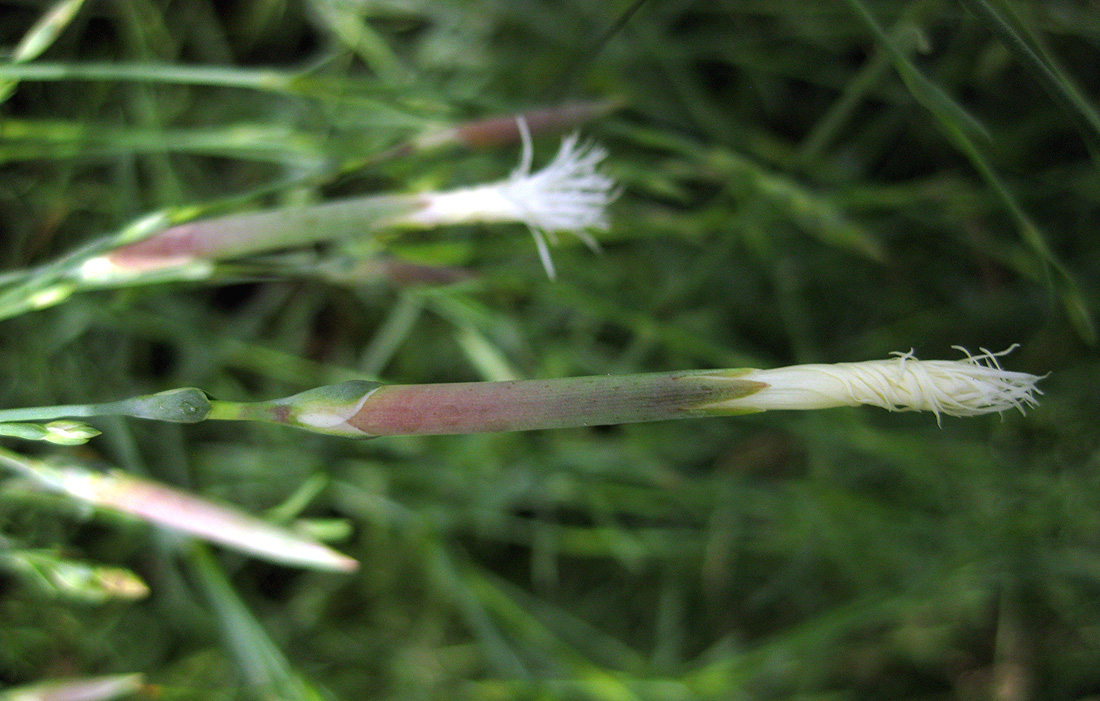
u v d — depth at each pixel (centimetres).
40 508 16
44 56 18
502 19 21
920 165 23
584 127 17
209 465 18
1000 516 21
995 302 23
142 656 18
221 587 16
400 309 20
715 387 12
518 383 12
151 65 15
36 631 17
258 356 19
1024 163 22
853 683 23
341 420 12
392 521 19
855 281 23
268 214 14
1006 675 23
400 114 17
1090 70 22
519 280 17
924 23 19
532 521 20
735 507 20
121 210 17
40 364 17
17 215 18
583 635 21
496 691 18
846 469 22
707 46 21
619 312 18
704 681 18
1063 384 22
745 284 22
